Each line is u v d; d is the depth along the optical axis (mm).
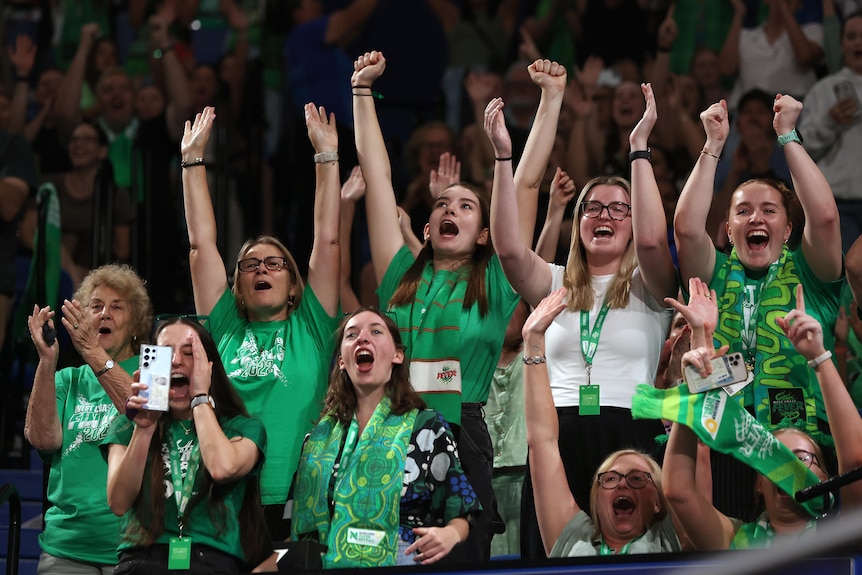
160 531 12500
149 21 27984
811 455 12398
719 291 14383
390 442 12891
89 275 15648
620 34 26188
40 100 26234
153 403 12266
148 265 24953
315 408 14711
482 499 13984
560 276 15203
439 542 12125
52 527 14414
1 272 22156
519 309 17031
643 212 14188
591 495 12914
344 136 24938
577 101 24156
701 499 12398
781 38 24969
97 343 14289
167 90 26141
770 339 13867
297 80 25766
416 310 15000
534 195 15711
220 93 25812
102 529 14234
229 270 25141
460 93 26656
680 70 25391
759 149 23750
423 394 14438
